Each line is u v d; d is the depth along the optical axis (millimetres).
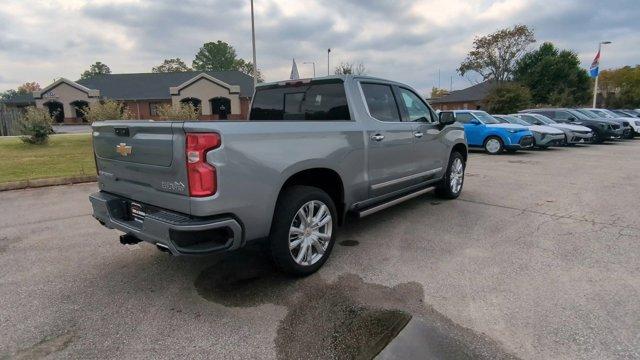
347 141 3902
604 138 17094
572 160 11742
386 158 4527
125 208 3502
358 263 3814
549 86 44750
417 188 5418
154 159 3012
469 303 3012
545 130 14570
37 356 2459
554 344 2496
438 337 2592
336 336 2643
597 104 47562
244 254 4105
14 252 4215
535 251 4047
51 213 5793
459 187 6555
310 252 3576
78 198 6781
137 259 4004
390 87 4840
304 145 3414
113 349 2529
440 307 2965
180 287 3377
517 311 2883
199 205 2742
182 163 2775
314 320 2840
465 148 6574
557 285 3277
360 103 4262
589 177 8617
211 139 2734
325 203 3666
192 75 43906
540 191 7086
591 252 4004
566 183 7895
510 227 4883
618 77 48812
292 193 3412
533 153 13820
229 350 2508
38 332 2717
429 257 3932
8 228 5059
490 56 42531
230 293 3262
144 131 3059
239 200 2912
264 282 3457
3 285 3428
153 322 2836
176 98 38375
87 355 2469
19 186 7594
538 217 5328
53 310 3010
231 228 2887
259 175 3021
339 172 3830
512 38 40938
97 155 3779
